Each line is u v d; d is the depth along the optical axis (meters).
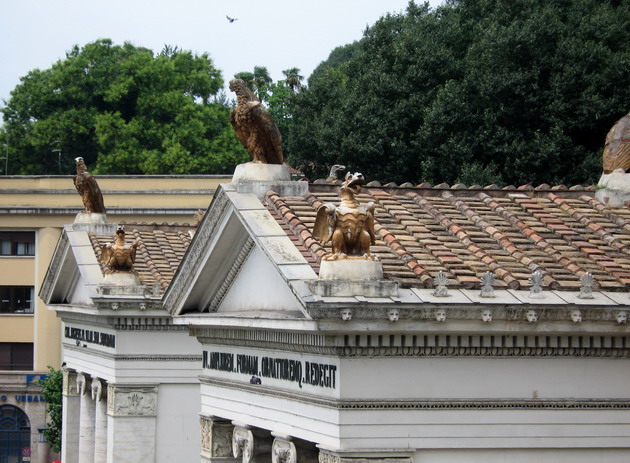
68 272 60.94
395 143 73.06
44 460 115.38
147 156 132.88
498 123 70.06
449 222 36.19
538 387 31.97
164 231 59.59
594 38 70.94
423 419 31.33
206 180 112.75
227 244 39.09
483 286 30.89
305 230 34.22
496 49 69.69
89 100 139.38
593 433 32.25
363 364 31.05
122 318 52.66
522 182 68.06
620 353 32.44
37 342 116.06
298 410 34.06
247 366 38.41
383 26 80.31
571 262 33.78
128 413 52.97
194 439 53.50
